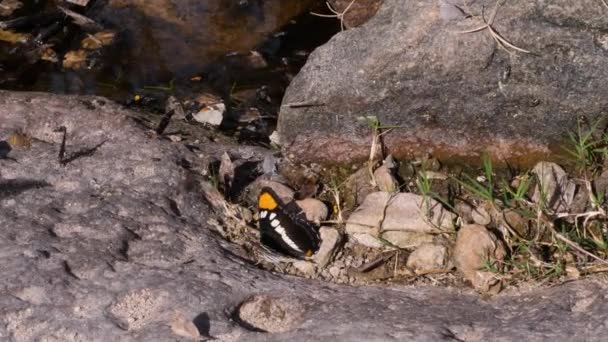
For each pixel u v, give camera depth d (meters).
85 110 8.88
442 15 7.72
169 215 7.77
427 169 8.17
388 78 7.93
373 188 8.05
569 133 8.01
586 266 7.27
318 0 11.72
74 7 11.68
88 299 6.90
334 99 8.16
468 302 7.07
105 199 7.84
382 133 8.20
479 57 7.73
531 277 7.22
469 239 7.31
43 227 7.49
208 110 9.89
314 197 8.12
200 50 11.13
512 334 6.61
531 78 7.79
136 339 6.61
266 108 10.27
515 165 8.15
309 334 6.68
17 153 8.32
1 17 11.51
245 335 6.69
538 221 7.45
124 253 7.34
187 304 6.89
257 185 8.23
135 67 10.88
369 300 7.08
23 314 6.78
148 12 11.65
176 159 8.38
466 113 8.02
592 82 7.76
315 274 7.52
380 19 8.09
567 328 6.63
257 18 11.58
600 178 7.95
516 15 7.64
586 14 7.58
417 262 7.46
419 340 6.55
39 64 10.94
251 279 7.21
